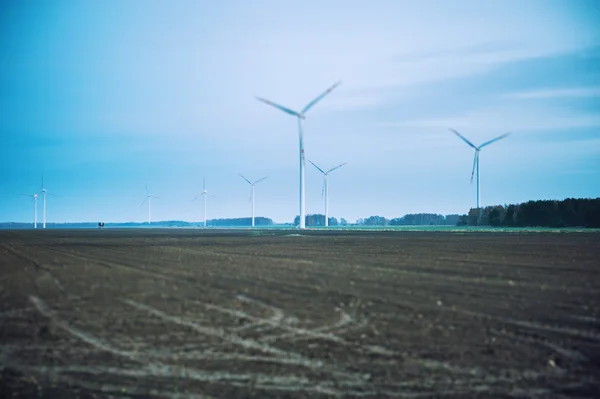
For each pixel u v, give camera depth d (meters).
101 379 9.24
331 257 30.44
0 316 14.41
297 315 13.77
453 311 13.93
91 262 29.22
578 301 15.20
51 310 15.14
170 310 14.75
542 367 9.49
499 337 11.36
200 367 9.76
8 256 34.81
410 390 8.48
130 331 12.48
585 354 10.17
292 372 9.39
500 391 8.41
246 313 14.15
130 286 19.30
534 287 17.78
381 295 16.38
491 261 26.88
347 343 11.09
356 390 8.51
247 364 9.89
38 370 9.79
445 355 10.18
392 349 10.61
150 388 8.77
